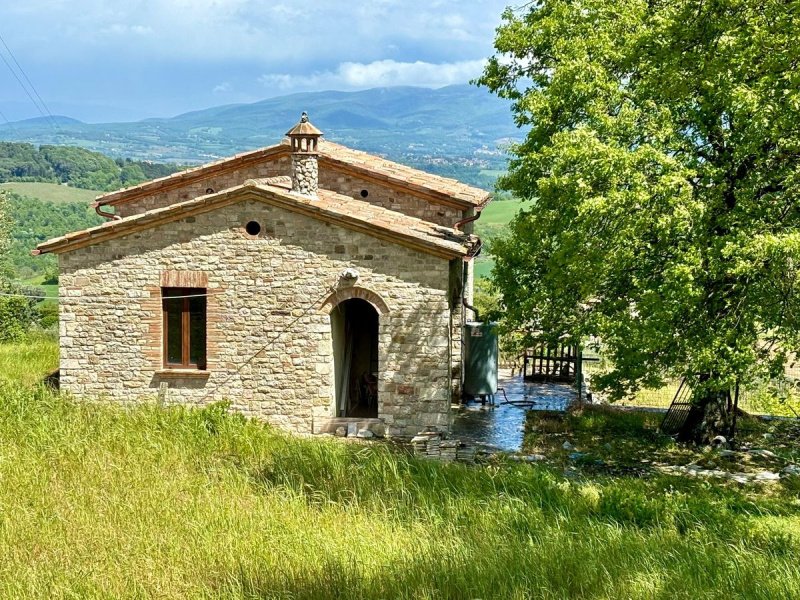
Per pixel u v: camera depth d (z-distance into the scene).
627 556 11.82
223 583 10.62
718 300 17.05
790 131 15.59
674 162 16.03
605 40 19.12
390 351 20.22
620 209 15.88
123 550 11.46
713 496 16.08
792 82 14.95
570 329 19.53
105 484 14.07
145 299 20.59
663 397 28.00
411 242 19.78
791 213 16.39
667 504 14.72
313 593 10.33
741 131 16.36
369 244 20.08
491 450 19.52
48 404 18.47
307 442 17.17
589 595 10.60
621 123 17.41
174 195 24.92
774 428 22.28
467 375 24.08
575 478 17.22
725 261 15.87
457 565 11.24
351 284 20.17
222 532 12.25
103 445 15.99
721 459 19.28
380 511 13.66
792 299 16.11
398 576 10.83
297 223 20.17
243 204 20.22
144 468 15.01
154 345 20.64
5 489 13.52
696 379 17.11
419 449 18.59
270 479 14.93
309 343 20.41
